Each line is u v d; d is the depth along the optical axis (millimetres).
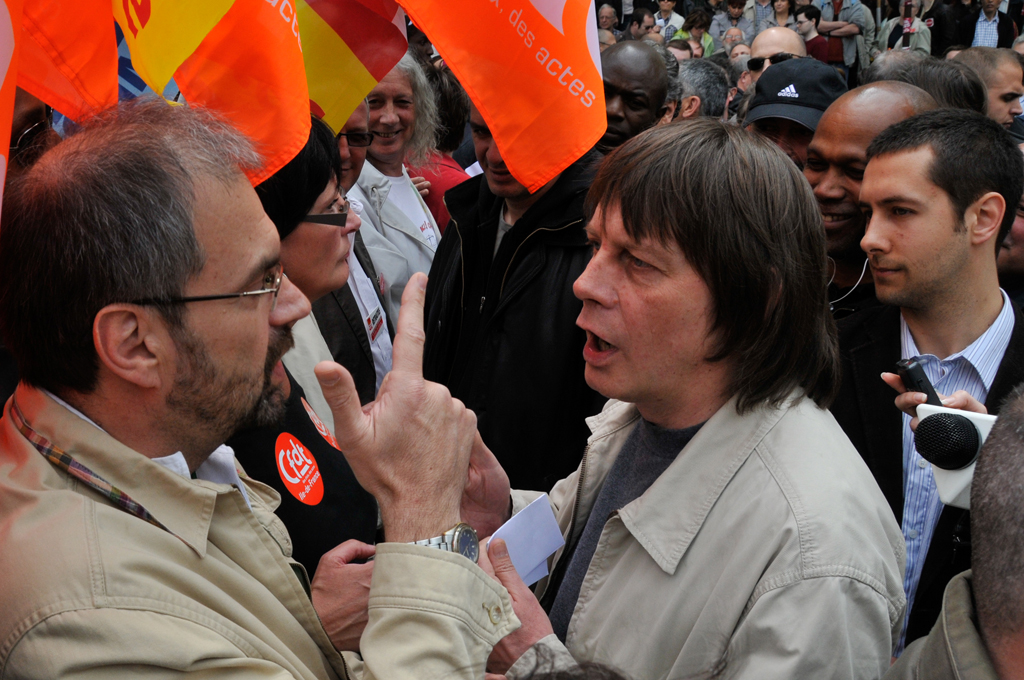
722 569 1035
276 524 1194
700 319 1052
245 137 969
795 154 2795
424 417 1015
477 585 989
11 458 903
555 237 2279
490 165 2338
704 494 1070
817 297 1081
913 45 8422
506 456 2295
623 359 1102
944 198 1456
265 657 907
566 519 1385
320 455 1512
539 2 1306
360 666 1067
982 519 715
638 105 3010
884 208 1518
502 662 1077
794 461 1036
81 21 1013
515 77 1333
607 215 1073
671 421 1161
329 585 1177
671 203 1012
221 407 949
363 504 1573
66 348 871
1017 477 690
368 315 2465
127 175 849
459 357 2543
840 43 8547
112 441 900
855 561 965
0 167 826
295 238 1592
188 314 883
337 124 1569
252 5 1024
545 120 1352
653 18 9148
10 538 826
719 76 4445
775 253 1025
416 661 922
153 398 908
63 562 807
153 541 882
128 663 788
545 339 2240
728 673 991
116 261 839
